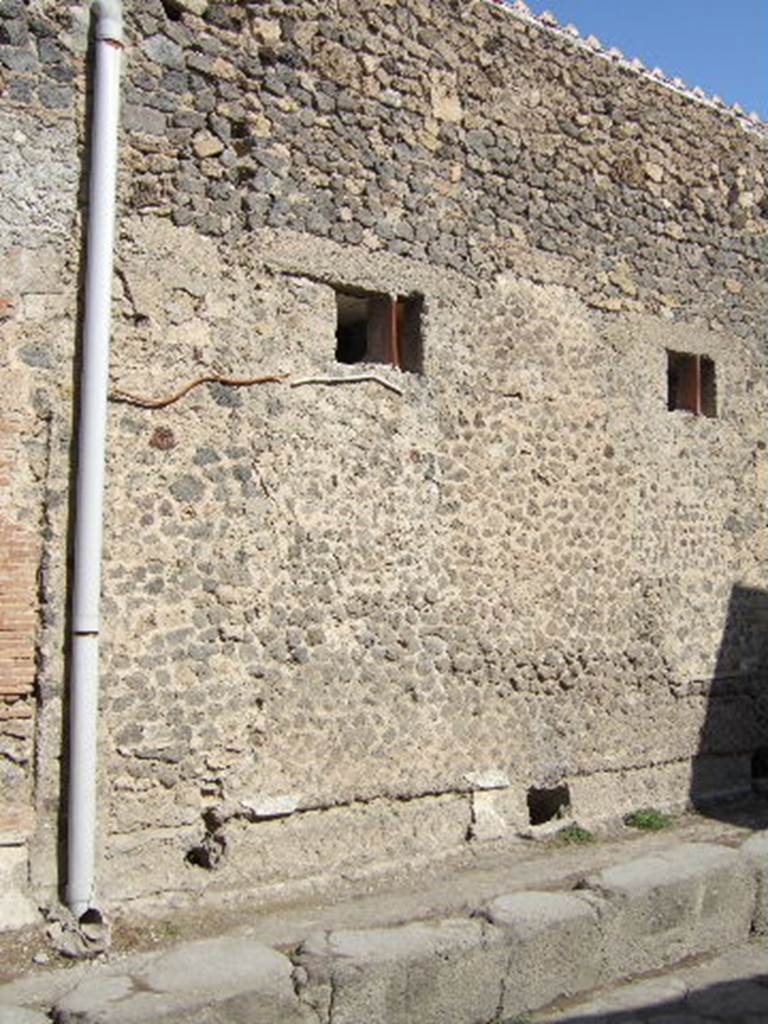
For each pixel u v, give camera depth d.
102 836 6.56
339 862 7.46
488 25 8.85
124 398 6.88
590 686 9.05
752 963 6.64
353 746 7.62
